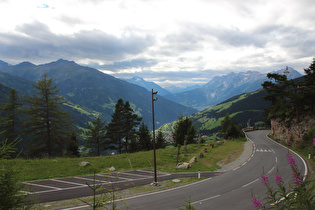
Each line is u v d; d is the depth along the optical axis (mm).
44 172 22969
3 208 4898
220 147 44469
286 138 45844
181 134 54094
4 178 4918
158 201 15945
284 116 51750
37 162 25500
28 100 33812
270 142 49125
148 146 56625
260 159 32250
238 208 14523
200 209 14398
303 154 34219
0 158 5027
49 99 35562
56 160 27578
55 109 35469
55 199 15742
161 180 22406
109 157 32469
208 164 31188
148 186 20047
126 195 17328
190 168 28812
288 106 50125
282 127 49656
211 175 24734
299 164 27609
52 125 35531
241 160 32312
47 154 35094
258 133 68875
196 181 22078
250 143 47594
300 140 39531
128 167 28750
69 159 29094
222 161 32562
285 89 45438
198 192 18266
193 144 50156
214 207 14734
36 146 34531
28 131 33781
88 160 29328
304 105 45500
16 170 5160
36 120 34000
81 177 22688
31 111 33625
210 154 37750
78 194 16938
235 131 55906
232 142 50312
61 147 38656
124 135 52625
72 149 47000
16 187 5281
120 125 52000
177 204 15297
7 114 34094
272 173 24375
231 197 16812
